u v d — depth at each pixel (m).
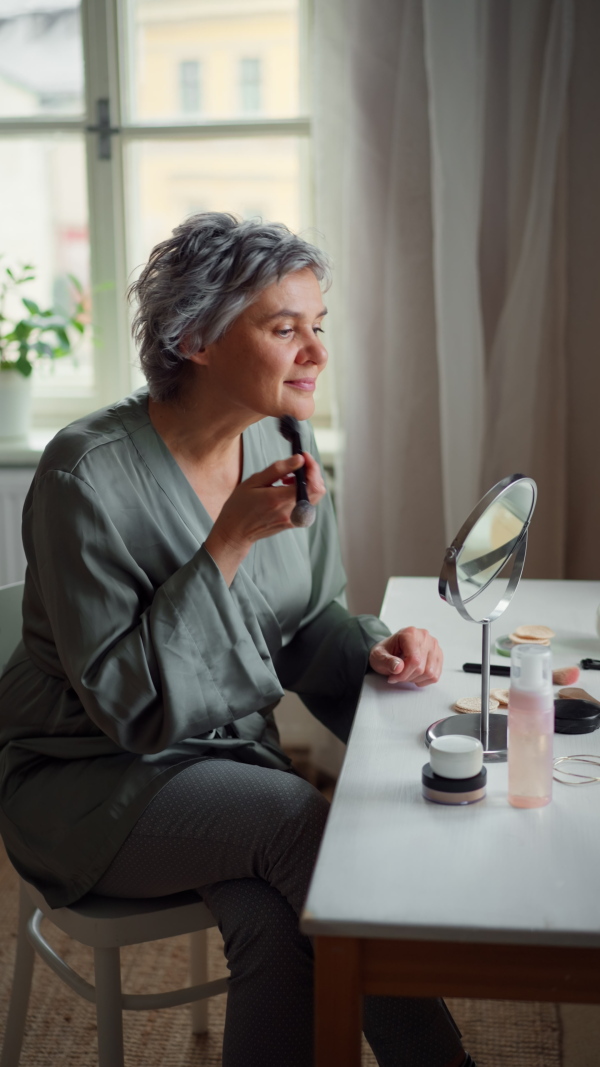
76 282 2.43
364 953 0.70
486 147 1.99
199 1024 1.48
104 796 1.06
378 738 0.96
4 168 2.50
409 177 2.01
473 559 0.92
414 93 1.98
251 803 1.00
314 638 1.35
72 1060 1.43
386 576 2.17
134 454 1.14
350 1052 0.70
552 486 2.04
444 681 1.12
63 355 2.36
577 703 1.00
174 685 1.01
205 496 1.22
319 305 1.13
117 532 1.08
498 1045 1.44
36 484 1.12
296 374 1.12
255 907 0.99
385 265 2.06
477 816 0.80
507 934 0.65
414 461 2.12
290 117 2.32
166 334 1.10
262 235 1.09
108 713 1.01
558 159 1.95
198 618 1.03
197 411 1.17
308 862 0.97
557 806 0.81
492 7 1.93
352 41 1.98
